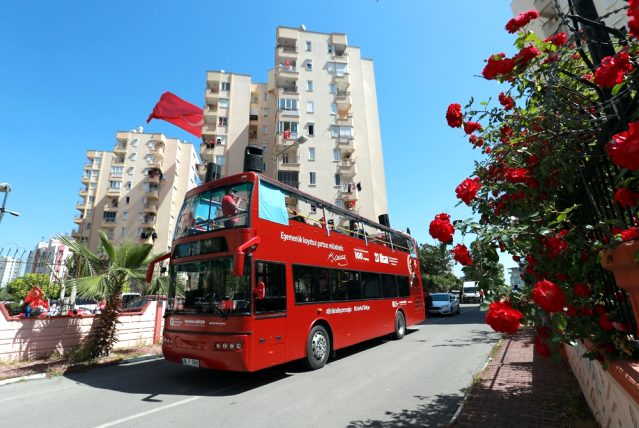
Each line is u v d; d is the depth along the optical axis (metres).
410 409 5.41
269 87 40.81
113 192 53.22
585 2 2.60
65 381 7.61
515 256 3.27
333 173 35.34
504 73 2.80
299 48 38.41
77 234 55.97
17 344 9.12
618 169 2.41
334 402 5.86
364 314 10.78
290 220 8.49
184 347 7.20
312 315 8.46
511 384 6.11
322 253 9.39
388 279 12.91
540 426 4.29
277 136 35.12
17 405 5.96
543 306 2.13
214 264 7.32
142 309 12.34
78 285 8.55
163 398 6.32
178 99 16.75
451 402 5.68
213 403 5.98
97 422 5.15
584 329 2.74
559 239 2.71
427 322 20.36
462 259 2.79
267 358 6.95
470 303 44.06
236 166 37.28
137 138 55.56
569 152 3.00
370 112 40.56
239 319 6.66
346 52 39.62
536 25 14.48
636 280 1.92
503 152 3.61
